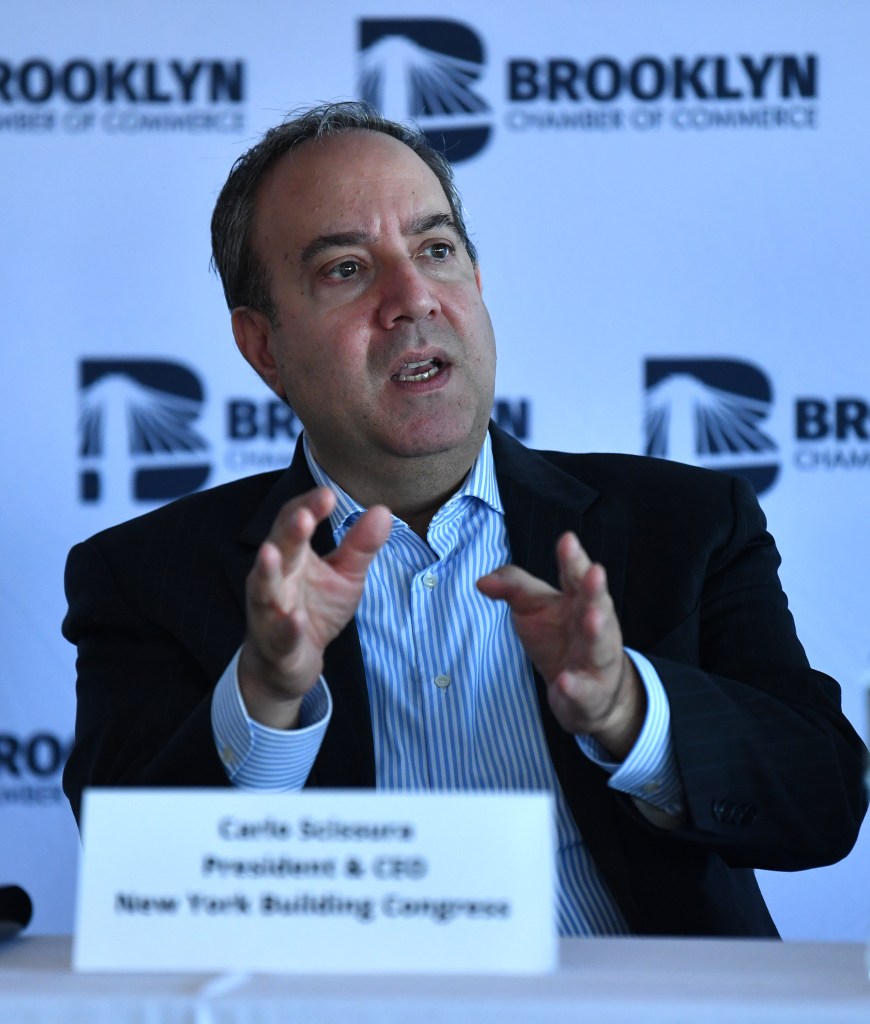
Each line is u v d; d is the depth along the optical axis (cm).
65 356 1142
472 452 708
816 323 1126
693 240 1130
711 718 572
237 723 530
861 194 1123
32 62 1142
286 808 370
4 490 1139
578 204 1134
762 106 1127
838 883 1095
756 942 421
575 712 504
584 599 478
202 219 1146
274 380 812
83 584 748
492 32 1138
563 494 730
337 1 1141
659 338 1130
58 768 1136
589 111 1134
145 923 369
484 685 671
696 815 558
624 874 617
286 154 745
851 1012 321
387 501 725
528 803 367
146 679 700
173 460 1145
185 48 1145
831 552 1120
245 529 733
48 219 1141
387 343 684
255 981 353
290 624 471
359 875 366
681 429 1129
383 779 661
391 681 675
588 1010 324
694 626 690
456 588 693
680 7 1130
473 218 1134
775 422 1124
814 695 663
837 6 1125
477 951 362
